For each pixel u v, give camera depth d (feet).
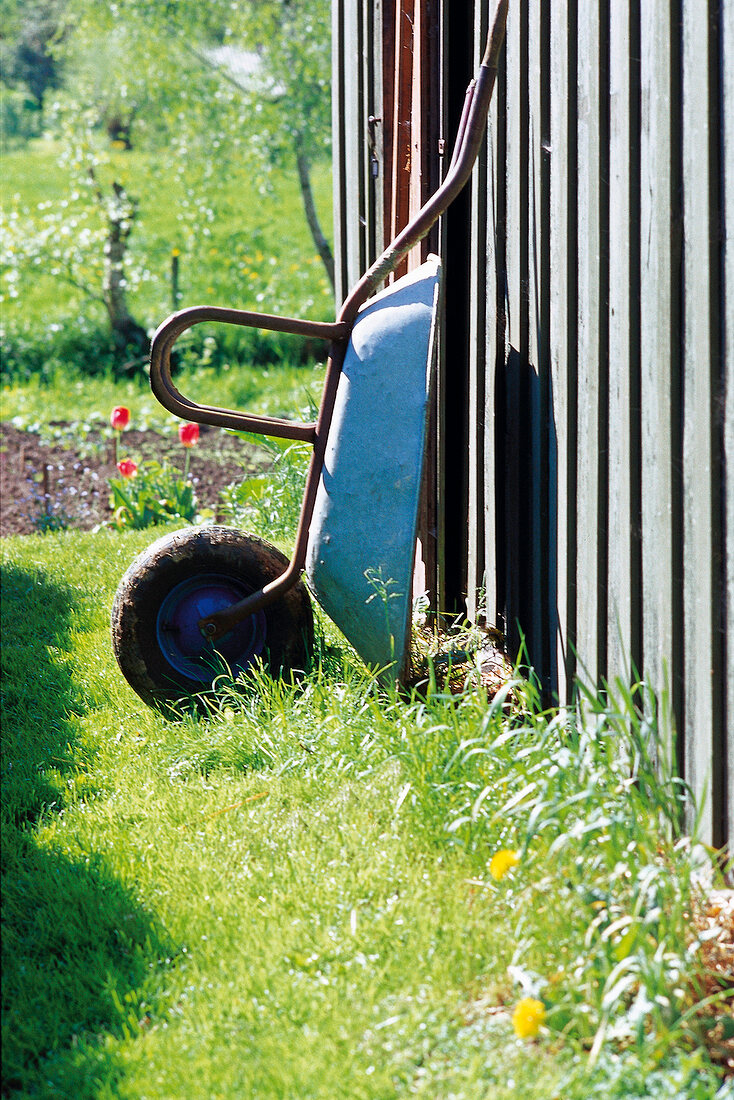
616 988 7.39
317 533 13.10
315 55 44.50
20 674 15.51
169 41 45.98
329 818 10.69
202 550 13.75
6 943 9.46
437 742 10.70
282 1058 7.72
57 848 10.80
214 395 40.73
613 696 10.84
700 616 9.21
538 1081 7.24
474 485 14.93
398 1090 7.38
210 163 47.55
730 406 8.66
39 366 44.88
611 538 10.91
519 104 12.73
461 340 15.64
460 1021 8.00
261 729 12.44
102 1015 8.56
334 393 13.32
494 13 13.43
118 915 9.62
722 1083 7.36
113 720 13.85
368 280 13.16
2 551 22.17
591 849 9.14
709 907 8.73
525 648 13.12
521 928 8.66
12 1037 8.27
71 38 49.83
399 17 16.33
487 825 9.84
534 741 11.02
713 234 8.73
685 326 9.28
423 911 9.14
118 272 46.96
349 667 13.67
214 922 9.37
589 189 11.00
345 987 8.39
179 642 13.94
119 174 46.68
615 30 10.30
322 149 47.01
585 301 11.25
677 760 9.75
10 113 96.48
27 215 47.52
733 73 8.34
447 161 15.20
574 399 11.63
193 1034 8.07
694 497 9.23
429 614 15.90
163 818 11.22
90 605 18.29
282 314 49.26
